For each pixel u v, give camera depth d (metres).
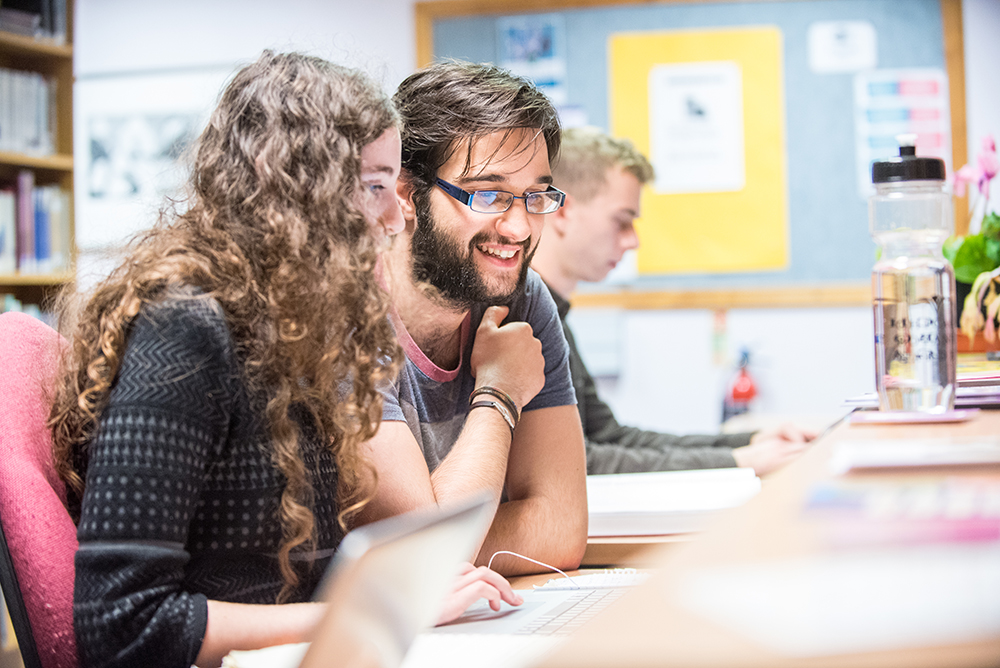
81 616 0.78
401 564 0.49
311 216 0.91
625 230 2.37
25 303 3.25
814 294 3.66
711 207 3.72
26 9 3.20
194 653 0.77
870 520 0.41
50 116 3.29
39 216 3.20
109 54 3.96
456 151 1.28
